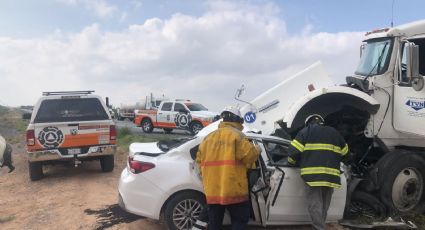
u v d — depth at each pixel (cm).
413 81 784
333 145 631
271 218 664
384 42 833
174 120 2508
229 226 699
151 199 652
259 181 646
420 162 786
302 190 670
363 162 866
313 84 902
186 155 670
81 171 1246
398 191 778
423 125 776
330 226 721
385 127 820
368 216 759
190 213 659
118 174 1194
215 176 565
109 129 1140
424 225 750
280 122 873
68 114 1137
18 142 2031
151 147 773
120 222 745
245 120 909
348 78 893
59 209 834
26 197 939
